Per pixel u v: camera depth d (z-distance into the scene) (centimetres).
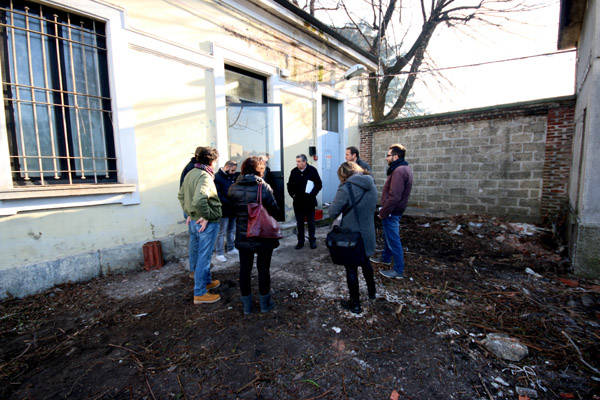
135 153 398
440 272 393
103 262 373
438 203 739
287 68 621
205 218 287
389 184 362
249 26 535
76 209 352
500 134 641
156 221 427
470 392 187
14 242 311
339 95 790
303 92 665
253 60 542
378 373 203
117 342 241
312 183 490
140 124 404
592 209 368
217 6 482
